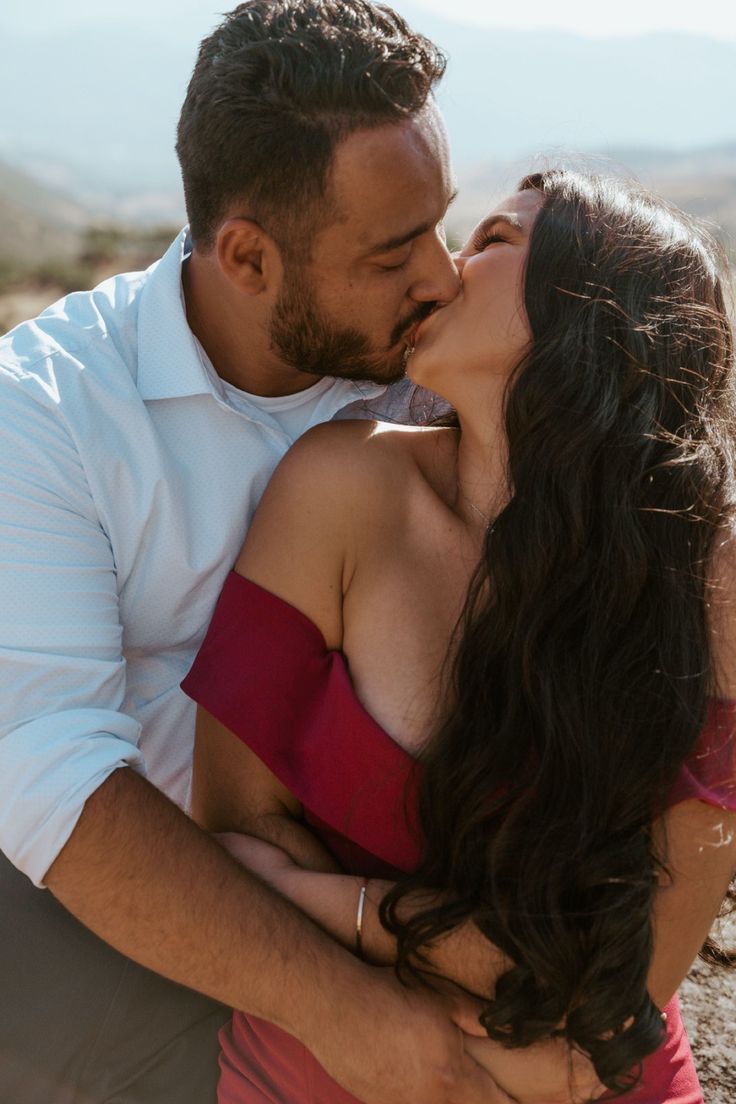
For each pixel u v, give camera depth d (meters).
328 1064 1.50
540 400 1.53
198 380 1.85
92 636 1.68
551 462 1.52
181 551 1.84
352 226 1.74
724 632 1.55
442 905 1.49
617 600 1.50
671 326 1.57
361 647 1.64
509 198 1.69
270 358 1.93
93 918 1.54
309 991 1.49
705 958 1.96
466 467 1.70
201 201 1.86
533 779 1.48
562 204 1.61
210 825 1.77
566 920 1.43
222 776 1.73
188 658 1.97
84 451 1.74
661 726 1.48
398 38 1.77
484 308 1.62
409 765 1.57
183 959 1.52
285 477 1.72
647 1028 1.45
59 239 74.44
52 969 1.64
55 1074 1.62
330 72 1.70
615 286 1.55
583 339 1.54
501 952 1.49
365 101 1.70
